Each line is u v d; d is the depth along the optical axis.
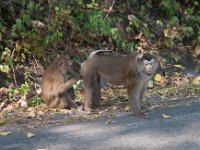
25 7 16.84
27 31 16.25
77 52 16.53
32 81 15.44
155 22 18.17
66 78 13.87
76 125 11.47
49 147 9.99
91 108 13.27
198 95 14.27
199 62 17.36
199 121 11.30
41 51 16.09
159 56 17.06
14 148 10.02
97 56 13.42
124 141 10.21
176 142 10.11
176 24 18.11
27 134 10.80
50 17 16.75
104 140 10.30
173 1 18.64
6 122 12.09
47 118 12.35
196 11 19.09
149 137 10.41
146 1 18.61
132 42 17.28
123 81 12.81
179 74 16.47
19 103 14.11
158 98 14.08
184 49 17.67
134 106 12.30
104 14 17.59
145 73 12.26
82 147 9.95
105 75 13.21
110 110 13.04
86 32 17.00
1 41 15.87
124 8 18.12
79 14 17.16
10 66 15.40
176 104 13.19
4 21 16.50
